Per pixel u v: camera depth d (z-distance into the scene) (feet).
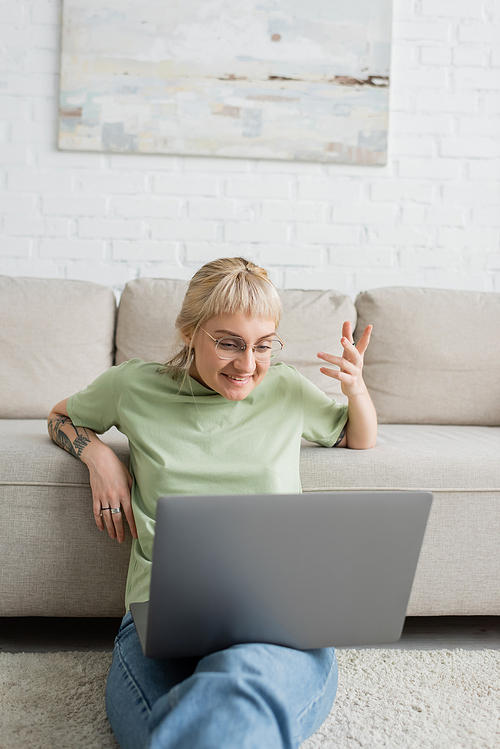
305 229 7.66
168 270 7.55
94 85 7.27
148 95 7.33
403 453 4.39
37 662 3.96
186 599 2.55
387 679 3.92
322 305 6.28
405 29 7.63
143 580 3.35
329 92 7.51
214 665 2.56
